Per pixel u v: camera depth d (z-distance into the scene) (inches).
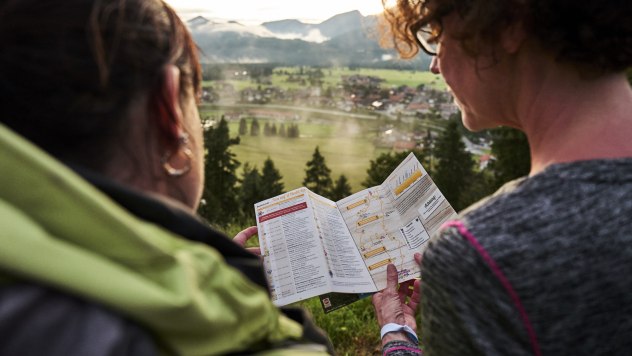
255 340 36.7
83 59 33.8
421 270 42.6
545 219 37.6
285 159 6028.5
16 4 34.2
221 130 2463.1
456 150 2669.8
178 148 38.2
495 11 40.6
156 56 36.8
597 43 38.1
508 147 1905.8
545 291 36.4
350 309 171.2
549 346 36.2
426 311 41.8
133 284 29.5
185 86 40.7
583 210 37.4
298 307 48.4
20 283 29.5
